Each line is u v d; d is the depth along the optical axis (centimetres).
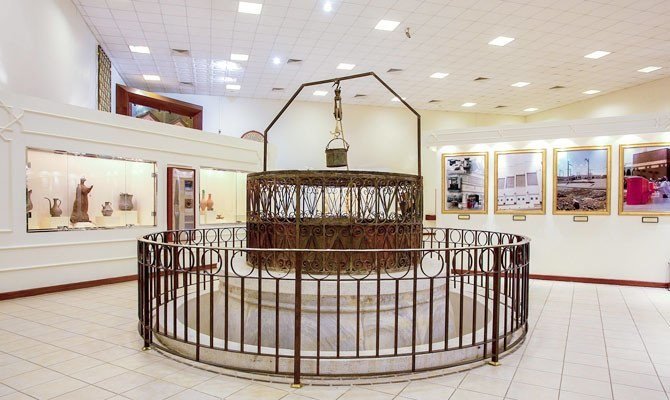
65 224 638
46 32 664
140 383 305
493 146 803
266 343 412
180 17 786
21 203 573
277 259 441
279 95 1336
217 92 1308
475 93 1297
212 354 346
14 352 365
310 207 465
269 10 752
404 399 284
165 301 357
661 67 1029
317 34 858
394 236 448
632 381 319
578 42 877
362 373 319
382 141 1475
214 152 885
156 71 1113
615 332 447
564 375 328
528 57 973
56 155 618
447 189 837
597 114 1324
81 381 307
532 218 778
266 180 455
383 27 819
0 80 563
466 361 338
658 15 747
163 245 355
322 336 400
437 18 776
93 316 484
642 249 714
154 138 755
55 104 604
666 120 691
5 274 561
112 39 895
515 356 369
